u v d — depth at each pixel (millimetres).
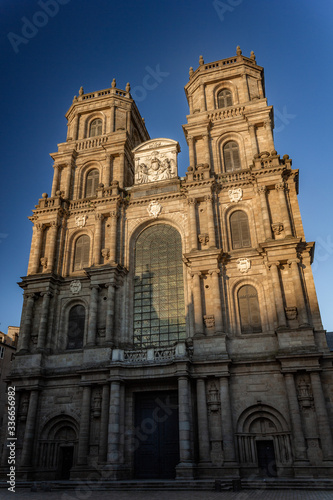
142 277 43750
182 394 33844
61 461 37500
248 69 51938
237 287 39438
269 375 34750
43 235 47312
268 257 38062
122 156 50438
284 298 36875
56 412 38312
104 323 40719
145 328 41375
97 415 36500
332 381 33156
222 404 33969
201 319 37688
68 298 43656
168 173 47719
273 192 41938
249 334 37000
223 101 51469
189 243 42594
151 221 45781
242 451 33031
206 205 42688
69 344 41969
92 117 56469
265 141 46000
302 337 34469
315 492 26391
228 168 46438
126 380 36188
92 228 46875
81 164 52094
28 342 41594
